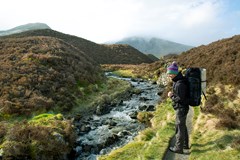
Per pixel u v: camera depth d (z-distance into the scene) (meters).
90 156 14.49
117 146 15.62
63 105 24.80
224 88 18.05
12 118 19.50
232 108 13.93
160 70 58.25
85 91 32.12
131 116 22.56
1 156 12.16
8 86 24.70
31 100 22.64
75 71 36.31
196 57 39.38
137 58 139.88
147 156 9.73
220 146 9.45
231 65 21.34
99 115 24.39
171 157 9.36
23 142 13.35
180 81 8.49
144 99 31.02
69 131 16.03
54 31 127.31
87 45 132.12
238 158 8.27
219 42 42.38
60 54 40.25
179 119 8.88
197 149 9.49
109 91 36.38
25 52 37.91
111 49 141.50
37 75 28.98
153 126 17.45
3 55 35.38
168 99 23.83
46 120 17.72
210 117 13.30
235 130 10.84
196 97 8.36
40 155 13.02
